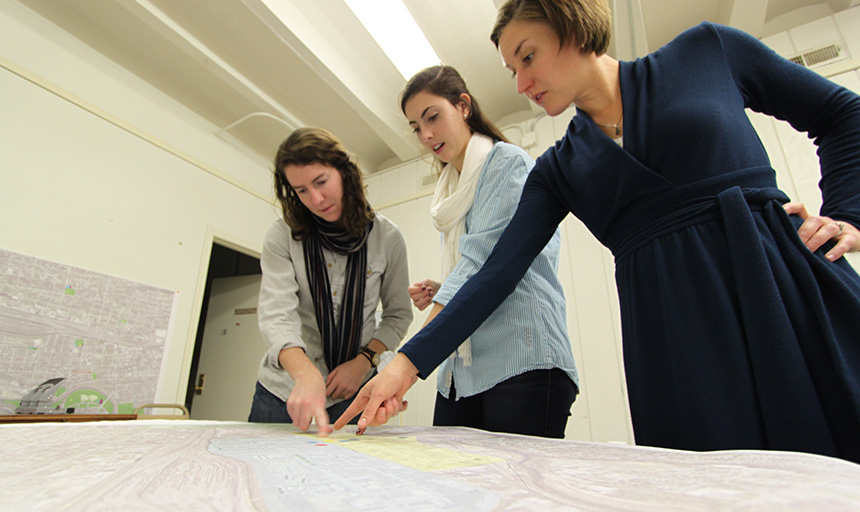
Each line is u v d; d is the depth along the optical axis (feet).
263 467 0.97
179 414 7.81
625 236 1.92
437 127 3.19
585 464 0.97
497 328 2.40
